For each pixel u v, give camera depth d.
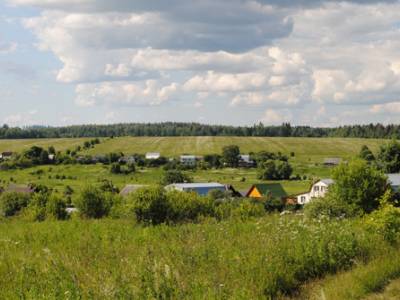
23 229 19.39
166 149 171.38
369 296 9.98
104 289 8.59
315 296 9.76
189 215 25.03
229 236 14.42
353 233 13.54
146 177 118.38
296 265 10.97
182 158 143.88
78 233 16.80
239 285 9.52
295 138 195.38
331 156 154.75
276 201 61.91
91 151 170.38
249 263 10.71
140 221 22.77
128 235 16.12
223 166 140.12
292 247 11.99
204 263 10.94
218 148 171.25
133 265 10.16
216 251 11.88
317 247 11.98
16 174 123.00
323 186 67.31
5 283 9.75
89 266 10.86
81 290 8.82
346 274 10.98
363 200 26.27
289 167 111.44
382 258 12.38
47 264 10.84
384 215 14.51
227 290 9.05
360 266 11.61
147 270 9.56
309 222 15.85
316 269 11.23
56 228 18.84
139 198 23.31
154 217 23.17
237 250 11.83
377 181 26.61
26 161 138.00
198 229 16.39
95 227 18.86
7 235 17.48
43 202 32.56
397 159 68.06
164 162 144.75
